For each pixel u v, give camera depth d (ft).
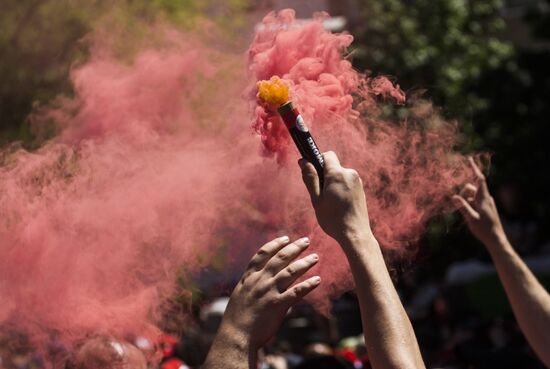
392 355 8.82
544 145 56.08
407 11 59.06
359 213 9.30
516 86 57.88
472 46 59.57
